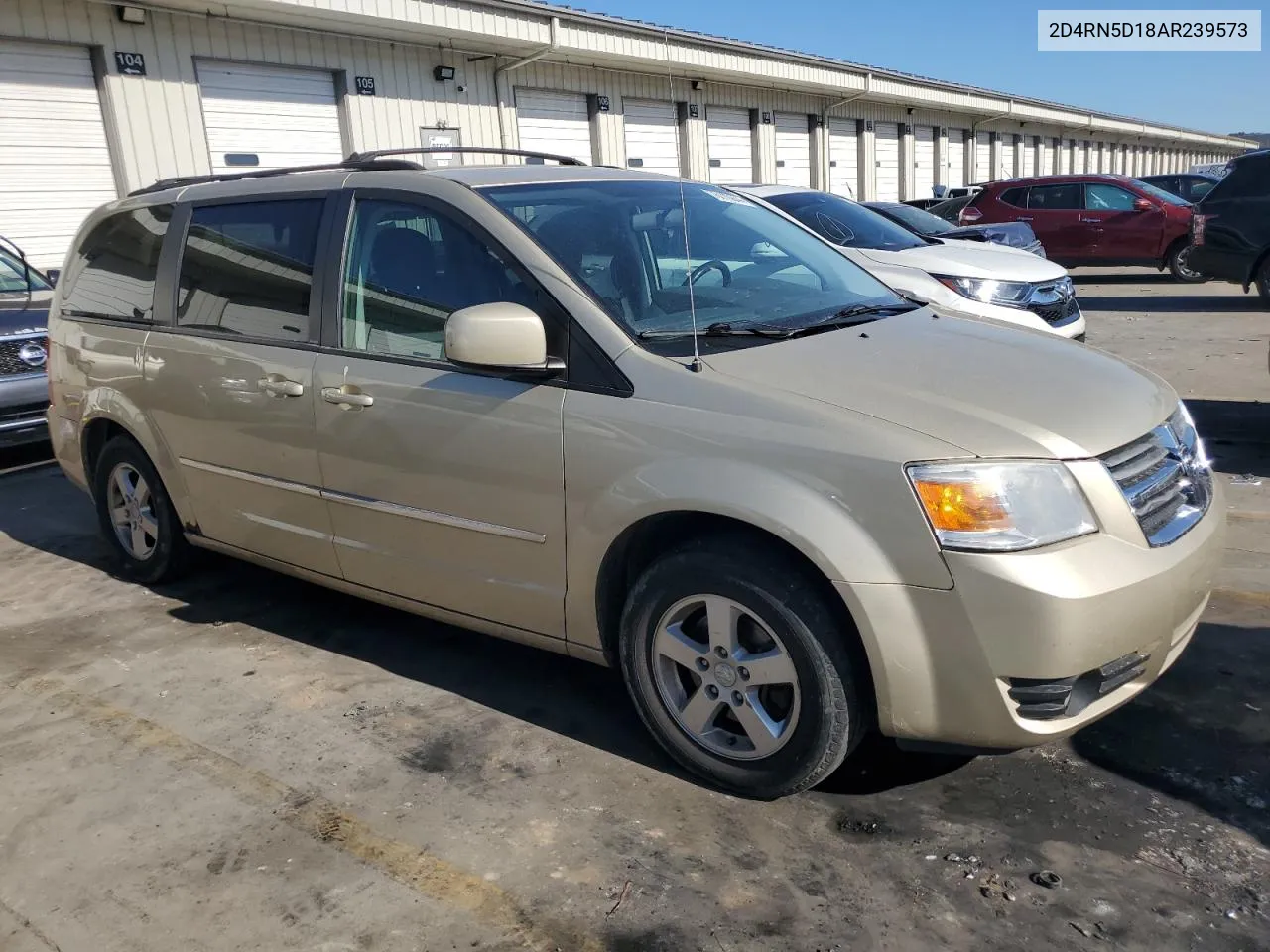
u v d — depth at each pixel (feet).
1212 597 13.44
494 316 9.47
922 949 7.51
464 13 47.34
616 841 8.92
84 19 38.45
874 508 8.19
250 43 43.57
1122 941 7.48
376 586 11.98
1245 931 7.53
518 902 8.18
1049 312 25.25
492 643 13.24
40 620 14.49
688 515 9.21
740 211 13.34
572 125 59.00
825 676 8.61
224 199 13.48
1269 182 38.01
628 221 11.60
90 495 16.21
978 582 7.93
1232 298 45.50
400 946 7.76
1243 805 9.02
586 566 9.78
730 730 9.62
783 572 8.70
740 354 9.64
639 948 7.64
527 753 10.45
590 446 9.54
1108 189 53.78
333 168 12.78
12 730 11.28
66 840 9.23
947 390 9.09
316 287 12.00
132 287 14.66
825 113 80.64
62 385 15.89
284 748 10.71
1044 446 8.33
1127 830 8.75
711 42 61.46
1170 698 10.88
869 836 8.84
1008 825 8.89
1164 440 9.33
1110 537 8.31
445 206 11.03
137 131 40.29
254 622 14.15
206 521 13.92
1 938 8.01
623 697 11.62
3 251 26.48
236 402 12.70
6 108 36.99
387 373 11.12
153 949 7.83
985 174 113.29
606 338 9.71
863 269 13.44
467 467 10.45
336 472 11.73
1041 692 8.13
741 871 8.46
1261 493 17.87
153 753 10.69
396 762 10.36
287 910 8.20
